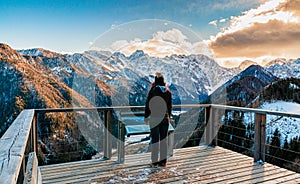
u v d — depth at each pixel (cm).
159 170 288
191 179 262
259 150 325
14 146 108
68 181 252
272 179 265
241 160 332
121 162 315
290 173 283
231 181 258
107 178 262
